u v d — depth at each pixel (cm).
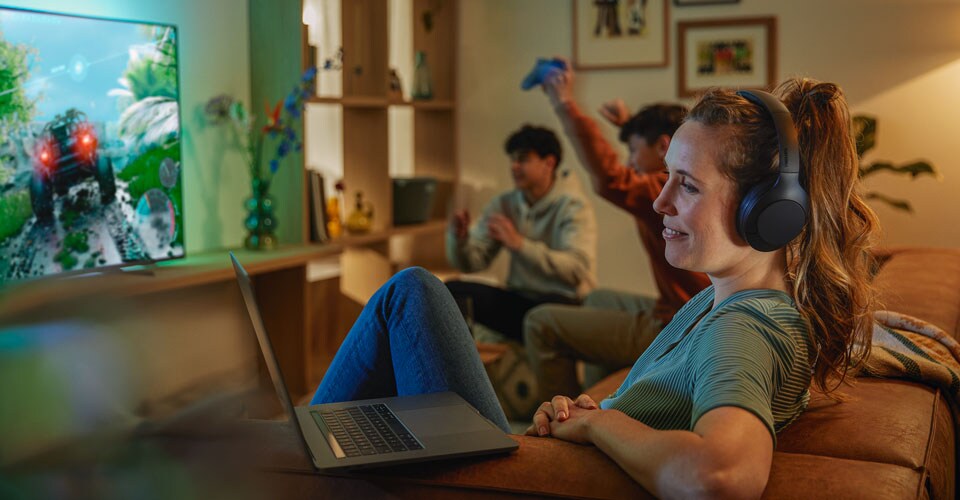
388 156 395
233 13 331
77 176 255
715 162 101
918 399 124
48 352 77
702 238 103
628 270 435
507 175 453
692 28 414
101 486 75
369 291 413
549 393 288
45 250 246
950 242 391
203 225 323
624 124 272
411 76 456
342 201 404
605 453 95
